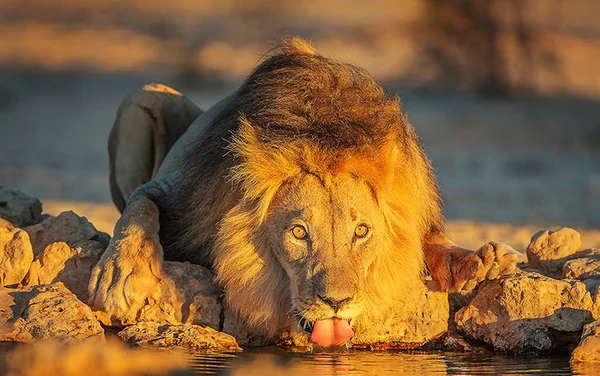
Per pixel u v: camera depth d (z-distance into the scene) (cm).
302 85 1054
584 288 1081
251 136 1034
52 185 2650
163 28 6688
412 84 4938
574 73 5428
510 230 1909
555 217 2197
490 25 4862
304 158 1020
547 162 3247
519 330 1080
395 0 8294
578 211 2320
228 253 1053
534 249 1194
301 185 1024
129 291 1062
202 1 8050
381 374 948
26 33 6781
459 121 4003
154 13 7575
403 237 1082
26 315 1042
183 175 1153
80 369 915
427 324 1112
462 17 4925
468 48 4916
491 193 2602
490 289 1108
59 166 3125
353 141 1022
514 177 2958
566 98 4688
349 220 1018
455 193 2591
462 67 4953
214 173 1087
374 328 1098
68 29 6950
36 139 3762
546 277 1098
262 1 7394
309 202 1016
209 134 1138
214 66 5647
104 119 4331
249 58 5988
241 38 6494
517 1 4991
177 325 1062
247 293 1055
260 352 1051
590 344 1025
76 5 7938
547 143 3625
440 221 1198
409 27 5700
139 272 1070
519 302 1084
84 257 1145
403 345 1109
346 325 998
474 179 2900
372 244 1031
